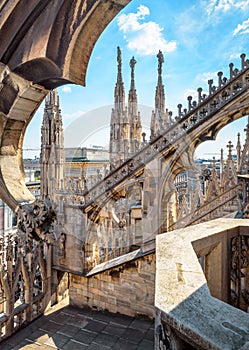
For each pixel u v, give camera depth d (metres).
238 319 1.29
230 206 10.34
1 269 6.52
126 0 1.83
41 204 3.50
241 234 3.12
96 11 1.86
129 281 7.79
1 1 1.99
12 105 2.60
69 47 2.00
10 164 3.24
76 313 8.03
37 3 1.92
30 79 2.36
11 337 6.72
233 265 3.00
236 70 8.58
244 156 11.05
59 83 2.40
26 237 3.53
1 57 2.22
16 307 7.14
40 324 7.41
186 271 1.84
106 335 6.87
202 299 1.48
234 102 8.20
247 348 1.08
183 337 1.27
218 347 1.09
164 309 1.40
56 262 8.57
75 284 8.53
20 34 2.10
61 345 6.45
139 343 6.52
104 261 9.37
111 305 8.02
